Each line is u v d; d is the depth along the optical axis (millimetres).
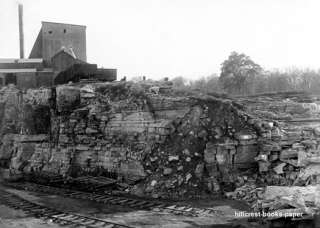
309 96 31578
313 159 19656
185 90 26812
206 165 21828
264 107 26875
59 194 23484
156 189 21719
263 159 20891
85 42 55250
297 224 14359
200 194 20797
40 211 19328
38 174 29641
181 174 21812
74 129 28391
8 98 36656
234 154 21859
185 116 23719
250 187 20391
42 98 32250
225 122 22875
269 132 21562
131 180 23781
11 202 21703
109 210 19047
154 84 28547
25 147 32031
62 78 39250
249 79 49469
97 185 24188
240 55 50781
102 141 26672
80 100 29797
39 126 31969
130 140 25266
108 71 38250
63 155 28750
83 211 19062
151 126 24359
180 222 16578
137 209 18984
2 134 35719
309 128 22109
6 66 46531
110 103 27500
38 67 47344
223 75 50406
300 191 16375
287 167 20469
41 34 52344
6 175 31219
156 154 23438
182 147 22797
